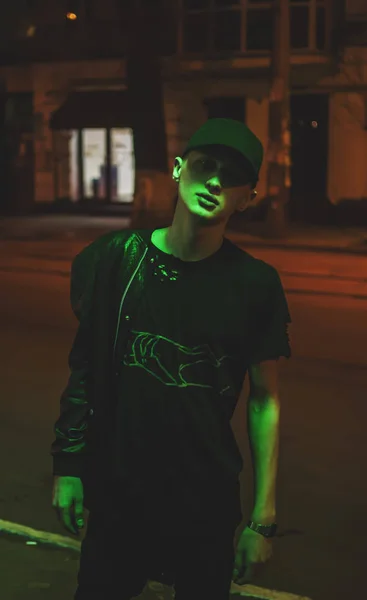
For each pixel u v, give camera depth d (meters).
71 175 29.34
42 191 28.97
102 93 27.55
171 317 2.22
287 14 20.14
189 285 2.22
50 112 28.27
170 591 3.62
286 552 4.16
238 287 2.23
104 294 2.27
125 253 2.27
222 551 2.28
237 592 3.69
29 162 28.78
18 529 4.23
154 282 2.23
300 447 5.75
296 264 16.31
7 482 5.02
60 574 3.81
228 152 2.13
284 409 6.66
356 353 8.84
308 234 21.92
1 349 8.71
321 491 4.99
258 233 21.89
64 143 29.03
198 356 2.22
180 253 2.23
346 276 14.73
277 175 20.61
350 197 24.50
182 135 26.17
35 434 5.95
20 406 6.63
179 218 2.21
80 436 2.33
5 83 28.58
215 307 2.21
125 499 2.27
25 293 12.60
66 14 27.41
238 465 2.29
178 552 2.29
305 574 3.92
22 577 3.77
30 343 9.02
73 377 2.33
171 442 2.24
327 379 7.67
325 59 24.22
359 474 5.27
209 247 2.22
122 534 2.30
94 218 27.73
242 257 2.26
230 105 25.61
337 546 4.25
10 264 16.00
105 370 2.29
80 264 2.31
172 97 26.11
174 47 26.00
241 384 2.35
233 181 2.15
